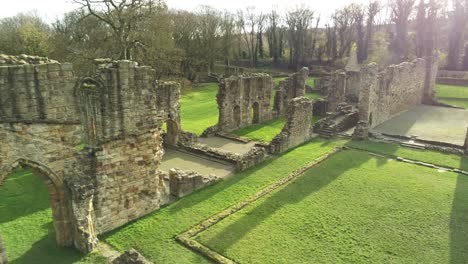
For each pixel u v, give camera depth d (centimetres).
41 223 1712
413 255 1448
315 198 1941
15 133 1291
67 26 4872
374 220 1714
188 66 7081
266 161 2547
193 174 2069
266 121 3909
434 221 1703
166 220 1727
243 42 11281
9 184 2133
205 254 1457
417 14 6731
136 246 1524
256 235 1591
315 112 4212
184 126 3731
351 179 2197
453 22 6912
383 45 8062
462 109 4394
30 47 4181
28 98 1295
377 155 2659
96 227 1595
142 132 1678
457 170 2345
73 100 1419
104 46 4031
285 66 9394
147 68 1627
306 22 8938
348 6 8838
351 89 4872
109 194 1614
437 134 3238
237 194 2014
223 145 3098
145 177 1742
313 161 2512
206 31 7288
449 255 1445
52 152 1402
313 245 1518
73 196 1429
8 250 1491
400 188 2066
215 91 6206
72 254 1470
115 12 3844
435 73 4806
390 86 3694
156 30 4309
